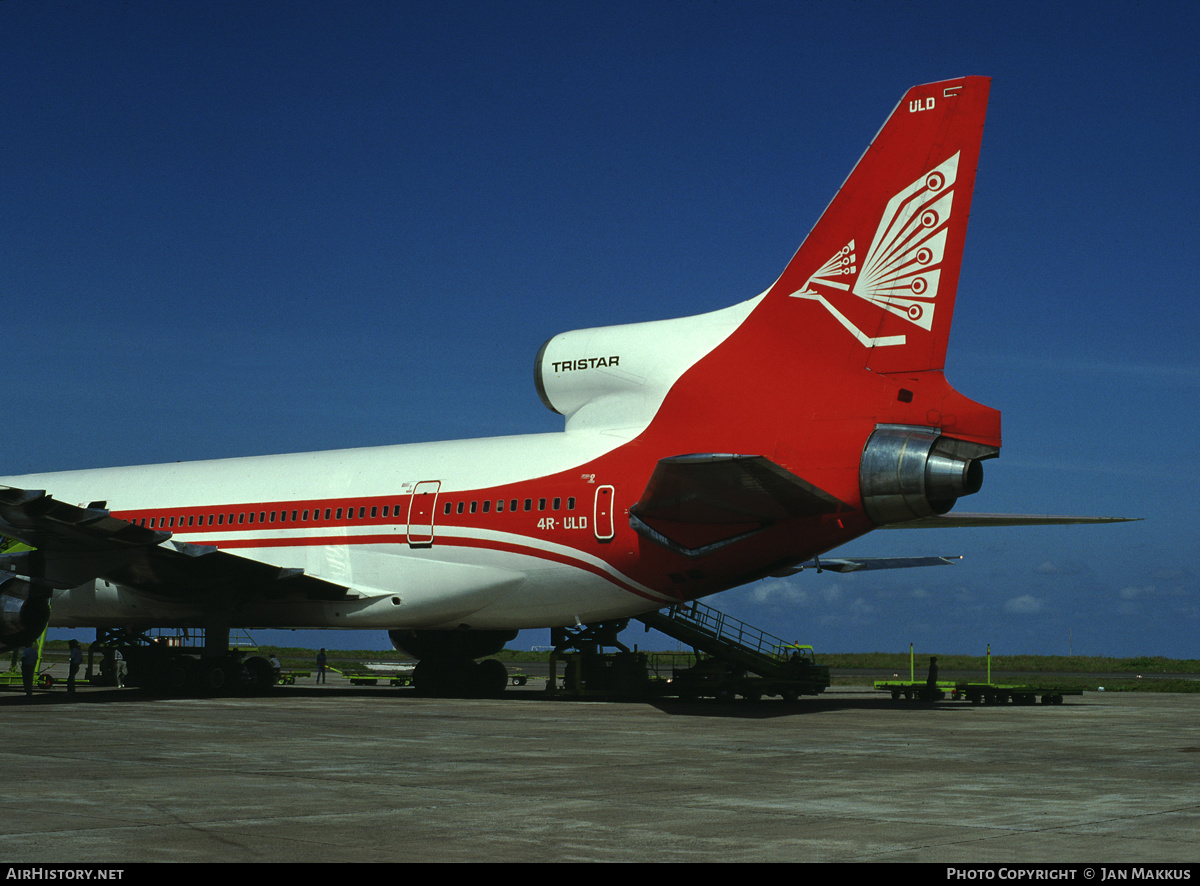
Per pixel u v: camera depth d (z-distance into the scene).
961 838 7.89
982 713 21.09
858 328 19.59
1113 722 19.05
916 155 19.38
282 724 17.39
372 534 24.45
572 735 15.65
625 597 21.94
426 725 17.27
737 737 15.45
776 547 20.08
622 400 22.25
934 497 18.62
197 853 7.31
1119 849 7.50
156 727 16.80
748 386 20.59
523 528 22.48
